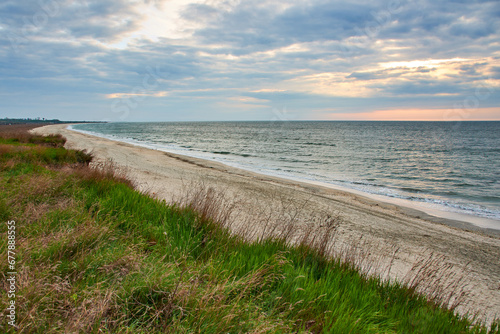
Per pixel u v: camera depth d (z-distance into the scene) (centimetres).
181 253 363
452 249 740
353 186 1598
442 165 2584
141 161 1997
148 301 263
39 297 232
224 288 270
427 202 1295
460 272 600
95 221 423
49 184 587
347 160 2833
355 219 937
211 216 535
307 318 274
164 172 1559
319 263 412
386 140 6062
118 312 235
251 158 2809
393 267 577
